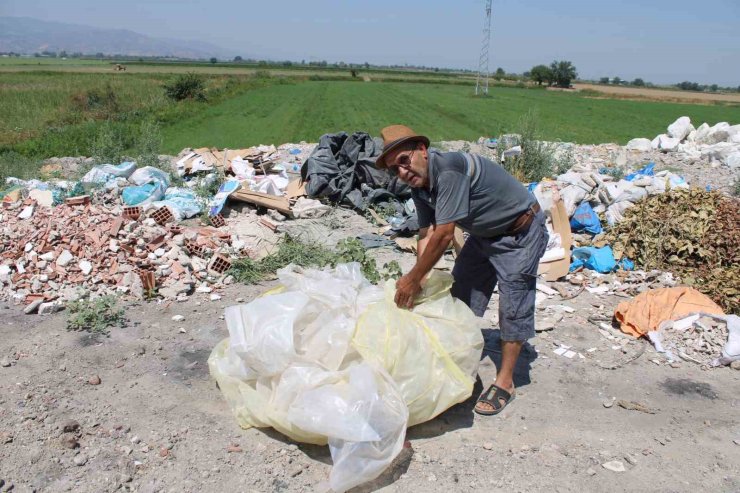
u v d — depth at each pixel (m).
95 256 6.18
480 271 4.22
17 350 4.68
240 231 7.48
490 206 3.66
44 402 3.99
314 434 3.37
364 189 8.87
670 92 94.19
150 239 6.46
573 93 68.38
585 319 5.55
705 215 7.05
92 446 3.58
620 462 3.57
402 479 3.38
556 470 3.49
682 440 3.80
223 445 3.62
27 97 31.03
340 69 143.00
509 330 3.93
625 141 22.05
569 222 7.55
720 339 4.91
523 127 10.89
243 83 54.12
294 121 25.84
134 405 4.01
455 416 4.01
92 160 11.79
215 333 5.08
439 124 26.39
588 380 4.50
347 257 6.47
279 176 10.05
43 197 7.66
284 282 4.17
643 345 5.06
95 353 4.68
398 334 3.60
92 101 28.61
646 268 6.71
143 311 5.46
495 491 3.32
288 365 3.54
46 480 3.29
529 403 4.18
